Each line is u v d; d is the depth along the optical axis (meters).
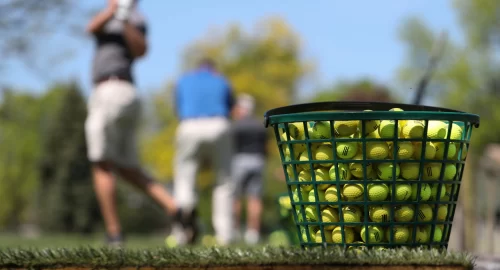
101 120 6.85
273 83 50.69
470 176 5.35
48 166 27.64
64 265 2.00
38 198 28.09
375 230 2.20
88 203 27.42
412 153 2.18
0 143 42.72
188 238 7.30
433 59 3.44
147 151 47.38
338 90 42.69
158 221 35.22
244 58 51.19
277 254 1.93
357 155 2.21
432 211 2.25
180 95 8.13
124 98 6.84
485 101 33.34
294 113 2.36
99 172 6.93
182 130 8.05
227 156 8.15
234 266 1.92
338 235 2.25
